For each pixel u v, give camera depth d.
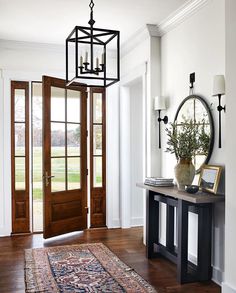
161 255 3.99
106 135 5.47
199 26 3.55
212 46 3.34
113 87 5.48
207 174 3.35
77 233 5.12
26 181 5.07
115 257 3.94
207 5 3.40
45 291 3.00
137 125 5.63
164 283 3.23
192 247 3.70
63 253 4.09
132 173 5.61
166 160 4.29
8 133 4.95
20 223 5.07
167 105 4.25
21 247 4.37
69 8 3.76
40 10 3.82
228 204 2.88
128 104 5.50
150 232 3.96
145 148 4.61
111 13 3.91
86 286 3.11
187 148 3.44
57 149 4.91
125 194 5.49
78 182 5.21
